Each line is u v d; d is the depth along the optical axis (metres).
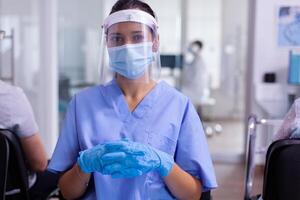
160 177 0.97
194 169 0.98
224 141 4.32
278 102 2.80
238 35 5.30
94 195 1.00
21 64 3.16
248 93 3.15
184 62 4.71
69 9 3.59
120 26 0.97
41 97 3.22
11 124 1.21
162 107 1.02
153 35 1.01
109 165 0.82
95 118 1.00
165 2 4.66
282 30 2.93
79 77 3.69
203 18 5.45
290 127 1.08
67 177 0.96
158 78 1.07
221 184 2.69
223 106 5.63
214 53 5.53
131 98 1.03
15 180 1.22
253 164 1.39
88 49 3.66
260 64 2.97
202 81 4.86
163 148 0.98
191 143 0.99
